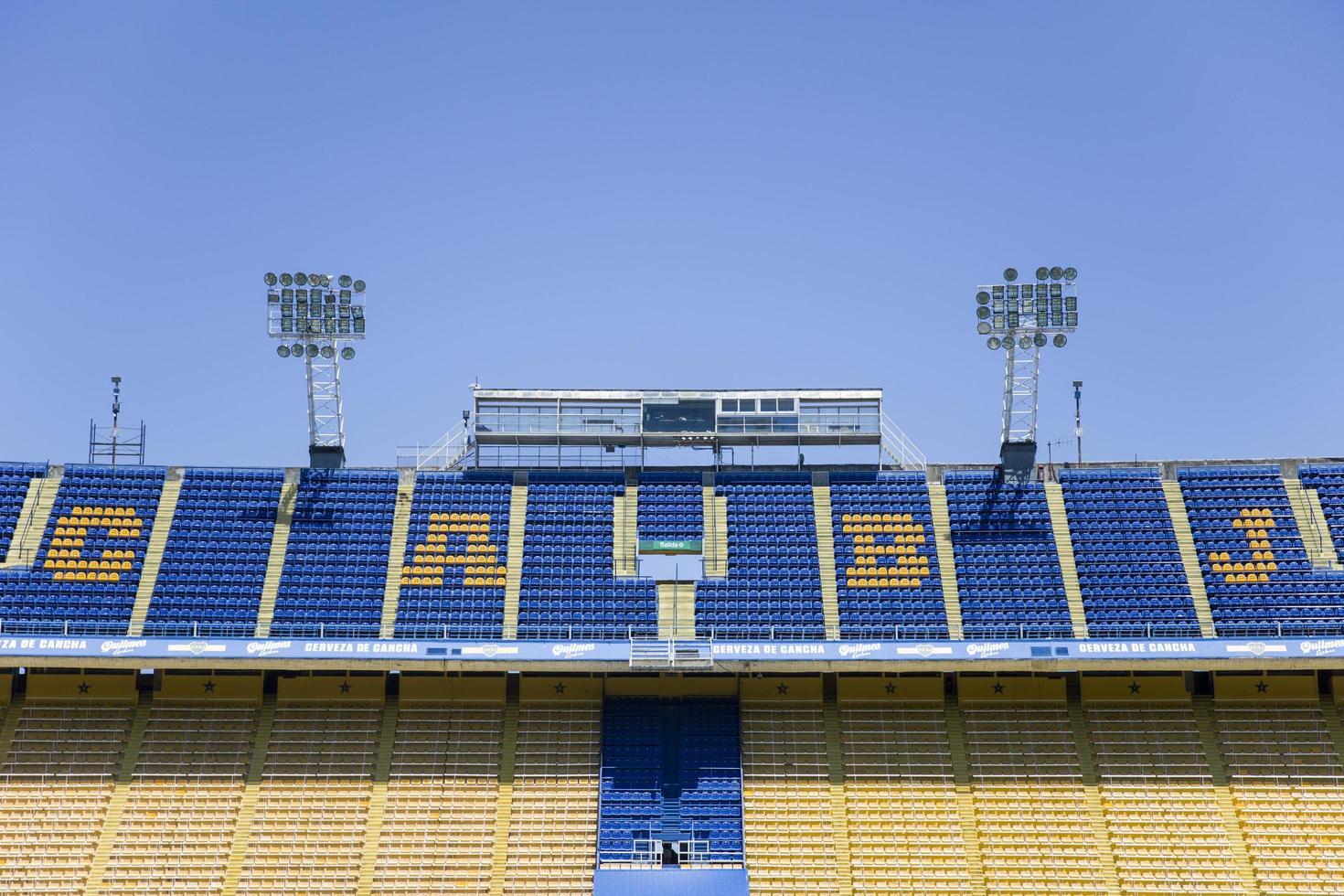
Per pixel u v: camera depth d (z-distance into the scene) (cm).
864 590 9250
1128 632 8956
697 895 7931
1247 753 8544
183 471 9838
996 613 9062
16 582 9081
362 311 9638
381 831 8294
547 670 8638
